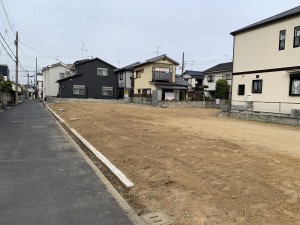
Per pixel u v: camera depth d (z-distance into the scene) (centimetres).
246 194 419
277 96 1695
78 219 369
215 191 436
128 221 364
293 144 834
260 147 755
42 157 709
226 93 3731
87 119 1456
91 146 822
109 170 593
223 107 2094
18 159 685
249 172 519
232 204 388
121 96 4344
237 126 1322
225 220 345
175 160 611
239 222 338
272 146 781
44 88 5553
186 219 355
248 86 1923
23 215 379
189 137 897
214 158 622
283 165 566
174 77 3712
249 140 880
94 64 4184
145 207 403
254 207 377
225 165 566
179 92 3684
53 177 547
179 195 427
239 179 482
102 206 411
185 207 388
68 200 433
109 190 479
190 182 478
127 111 2067
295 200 395
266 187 444
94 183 514
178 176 508
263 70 1795
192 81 4728
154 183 487
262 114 1689
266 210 367
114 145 798
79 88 4109
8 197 443
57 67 5234
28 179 533
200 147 737
